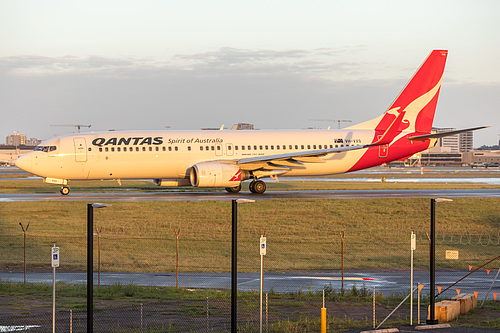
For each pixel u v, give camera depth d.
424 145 190.38
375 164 189.25
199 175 167.25
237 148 181.50
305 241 123.06
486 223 146.25
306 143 185.75
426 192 198.75
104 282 84.94
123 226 130.75
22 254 106.94
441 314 62.22
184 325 57.84
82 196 176.00
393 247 120.69
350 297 74.69
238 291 77.69
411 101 190.12
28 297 70.50
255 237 125.31
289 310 66.06
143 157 174.62
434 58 189.75
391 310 67.50
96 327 56.56
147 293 73.88
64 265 98.75
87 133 177.00
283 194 185.50
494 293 76.25
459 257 112.19
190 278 89.12
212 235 125.00
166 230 128.25
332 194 187.50
